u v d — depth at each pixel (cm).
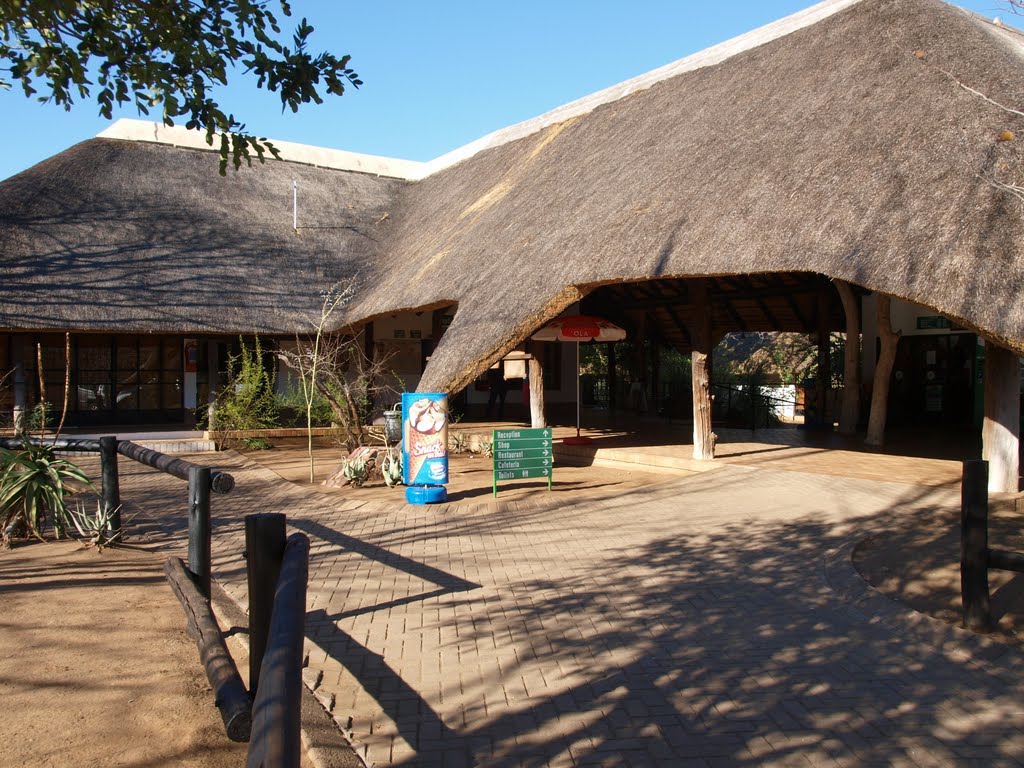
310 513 943
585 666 476
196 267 1733
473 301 1257
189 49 522
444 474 981
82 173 1841
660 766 362
